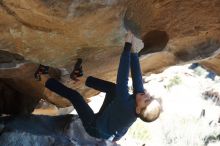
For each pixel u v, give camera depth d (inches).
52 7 147.6
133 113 167.9
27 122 251.0
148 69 268.4
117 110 169.6
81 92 299.3
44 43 191.5
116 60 229.1
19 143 226.2
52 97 320.2
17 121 247.8
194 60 223.6
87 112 181.8
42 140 234.7
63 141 240.4
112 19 164.9
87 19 159.8
